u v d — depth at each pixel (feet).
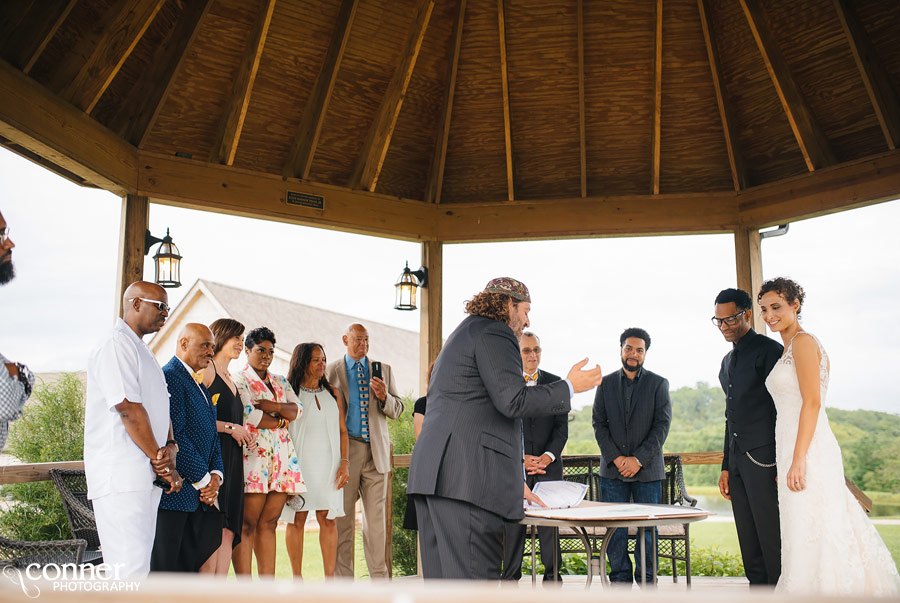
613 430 14.48
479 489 8.46
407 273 18.98
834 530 9.68
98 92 14.57
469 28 18.33
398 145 19.71
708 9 17.46
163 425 9.68
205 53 16.94
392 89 18.26
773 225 18.12
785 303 10.57
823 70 17.19
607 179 19.80
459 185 20.31
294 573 14.39
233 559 13.07
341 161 19.45
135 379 9.22
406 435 27.61
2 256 7.73
